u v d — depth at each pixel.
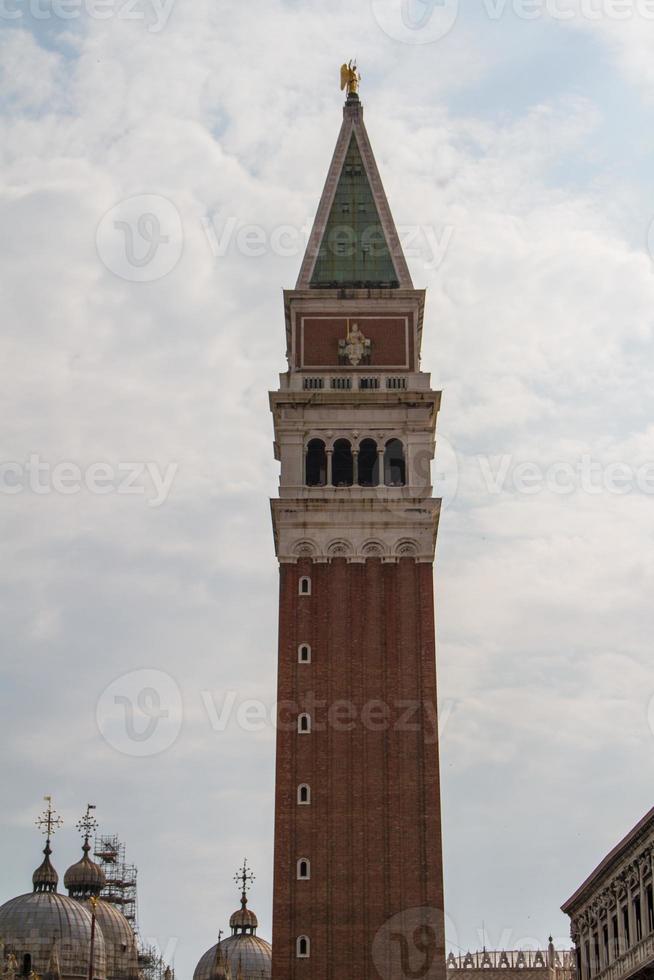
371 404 151.12
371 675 142.88
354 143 166.25
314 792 139.00
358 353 153.62
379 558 146.38
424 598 145.25
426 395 150.62
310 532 146.88
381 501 147.25
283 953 133.62
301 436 150.50
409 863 136.62
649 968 114.12
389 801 138.75
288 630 144.25
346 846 137.12
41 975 188.38
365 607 145.00
